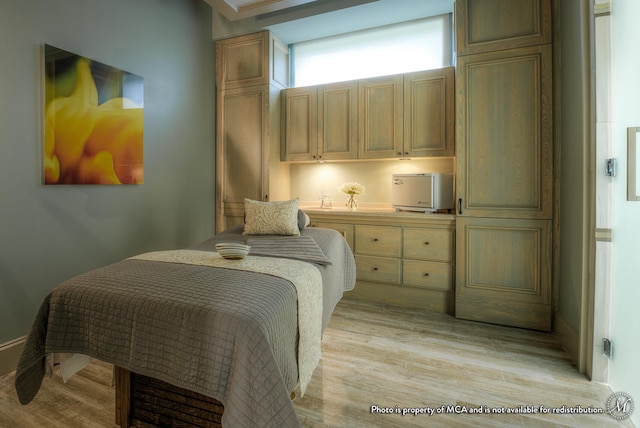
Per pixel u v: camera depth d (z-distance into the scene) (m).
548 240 2.43
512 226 2.52
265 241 2.18
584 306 1.89
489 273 2.59
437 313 2.81
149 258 1.71
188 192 3.22
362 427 1.44
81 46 2.21
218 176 3.59
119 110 2.47
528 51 2.44
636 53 1.53
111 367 1.92
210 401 1.23
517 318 2.52
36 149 1.97
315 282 1.58
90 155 2.27
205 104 3.44
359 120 3.24
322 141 3.40
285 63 3.66
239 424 0.97
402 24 3.28
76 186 2.21
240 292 1.24
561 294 2.34
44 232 2.03
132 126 2.58
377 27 3.37
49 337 1.30
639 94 1.50
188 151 3.21
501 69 2.51
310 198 3.75
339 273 2.37
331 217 3.18
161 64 2.89
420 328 2.50
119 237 2.53
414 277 2.89
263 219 2.41
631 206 1.59
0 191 1.82
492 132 2.55
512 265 2.53
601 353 1.80
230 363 1.05
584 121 1.87
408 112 3.05
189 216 3.24
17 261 1.90
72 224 2.19
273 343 1.11
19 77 1.88
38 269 2.01
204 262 1.63
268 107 3.36
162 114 2.91
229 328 1.06
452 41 3.11
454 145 2.90
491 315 2.59
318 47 3.62
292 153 3.54
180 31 3.10
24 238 1.93
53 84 2.04
